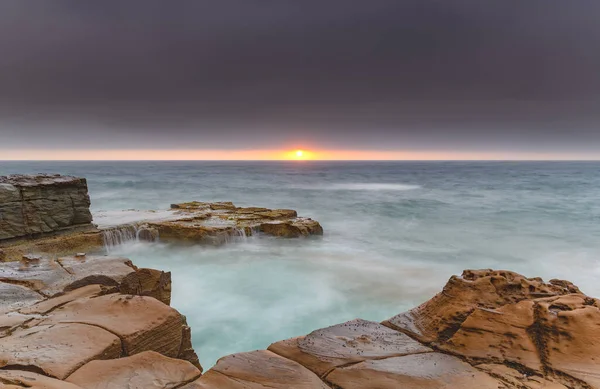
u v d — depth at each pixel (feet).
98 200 139.74
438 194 169.89
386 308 44.37
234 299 46.55
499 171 404.16
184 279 53.98
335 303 45.65
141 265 60.39
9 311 22.26
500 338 16.81
